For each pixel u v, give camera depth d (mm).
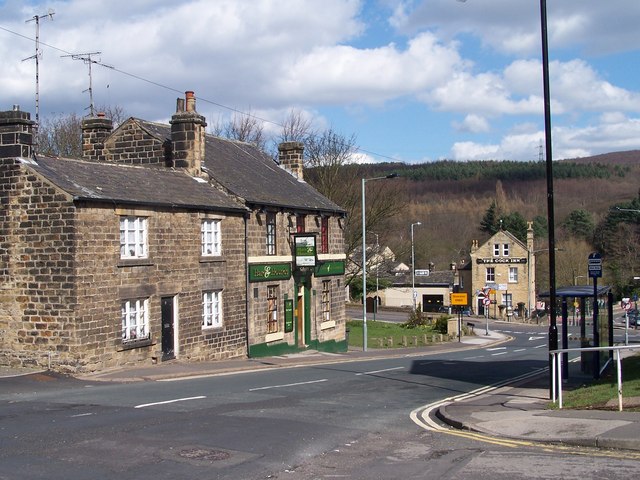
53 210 19812
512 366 27906
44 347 19969
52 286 19859
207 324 25656
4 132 20422
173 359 23516
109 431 11297
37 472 8797
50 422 12094
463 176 157250
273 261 29625
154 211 22562
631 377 17641
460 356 35281
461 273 86062
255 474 8906
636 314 67562
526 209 127438
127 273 21438
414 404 15820
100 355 20406
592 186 140125
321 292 34500
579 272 88812
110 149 29719
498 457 9789
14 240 20297
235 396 15898
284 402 15211
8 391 16656
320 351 34031
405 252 67062
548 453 9945
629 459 9430
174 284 23500
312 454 10102
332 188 51750
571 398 14570
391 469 9305
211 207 25156
